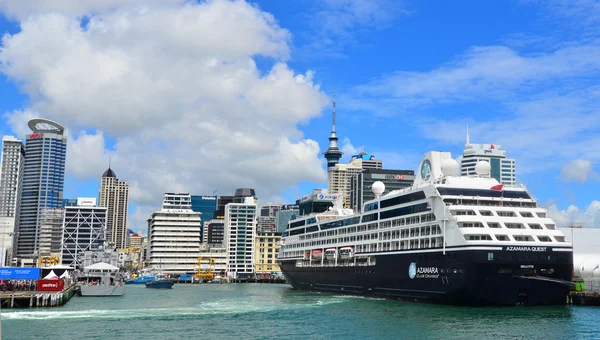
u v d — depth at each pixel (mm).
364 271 136000
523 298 101750
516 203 111500
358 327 85812
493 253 98188
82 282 167250
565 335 76500
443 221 106625
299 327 86750
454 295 103562
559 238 104875
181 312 106500
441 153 123500
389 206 129000
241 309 112750
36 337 75875
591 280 128125
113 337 76875
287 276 188875
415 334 78562
